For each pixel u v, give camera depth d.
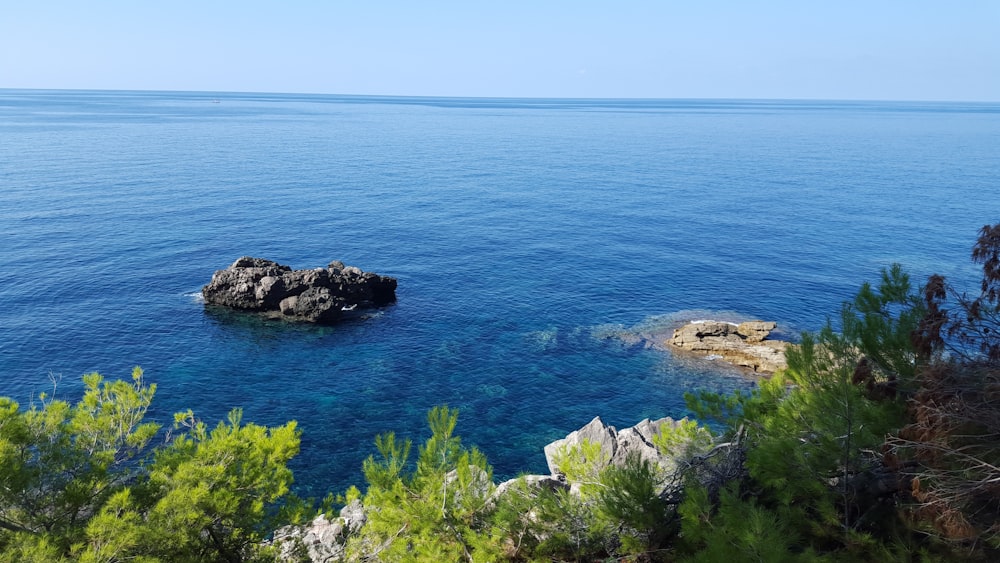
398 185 130.00
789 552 8.77
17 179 113.69
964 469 8.34
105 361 45.56
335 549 16.41
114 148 168.25
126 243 75.38
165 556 12.20
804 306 60.75
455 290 65.06
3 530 11.65
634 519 11.12
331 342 51.00
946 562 8.89
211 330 52.34
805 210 109.81
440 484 12.96
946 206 111.50
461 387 43.94
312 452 35.62
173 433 36.09
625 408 41.53
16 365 43.91
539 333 53.78
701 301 62.22
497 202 115.56
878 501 10.34
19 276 61.50
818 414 10.46
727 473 12.00
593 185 137.62
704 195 125.94
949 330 10.14
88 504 12.95
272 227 88.31
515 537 12.34
